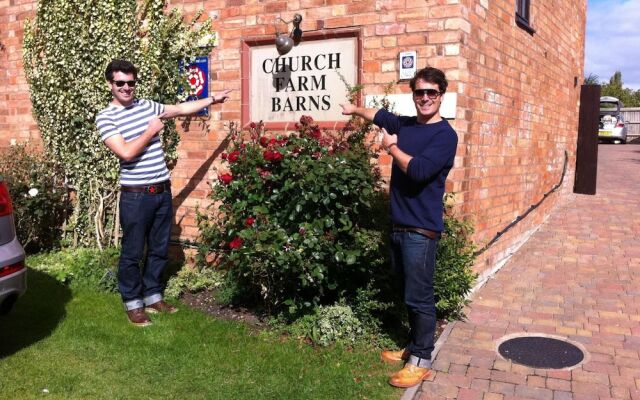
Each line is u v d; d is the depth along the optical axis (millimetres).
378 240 4281
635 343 4395
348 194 4312
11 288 3811
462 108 4852
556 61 8422
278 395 3570
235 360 4039
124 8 6102
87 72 6359
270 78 5512
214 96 5039
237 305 5137
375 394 3607
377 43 4953
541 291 5602
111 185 6535
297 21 5242
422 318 3703
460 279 4688
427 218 3596
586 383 3752
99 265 5891
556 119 8672
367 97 5020
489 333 4590
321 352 4191
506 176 6328
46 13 6480
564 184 9617
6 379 3703
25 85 7234
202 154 5957
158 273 4953
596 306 5211
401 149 3641
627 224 8141
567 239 7402
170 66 5977
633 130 31016
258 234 4336
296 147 4492
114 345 4266
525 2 6828
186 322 4730
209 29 5766
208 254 5832
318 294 4645
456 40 4672
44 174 6727
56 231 6922
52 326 4605
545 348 4289
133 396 3549
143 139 4414
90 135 6504
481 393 3627
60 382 3686
